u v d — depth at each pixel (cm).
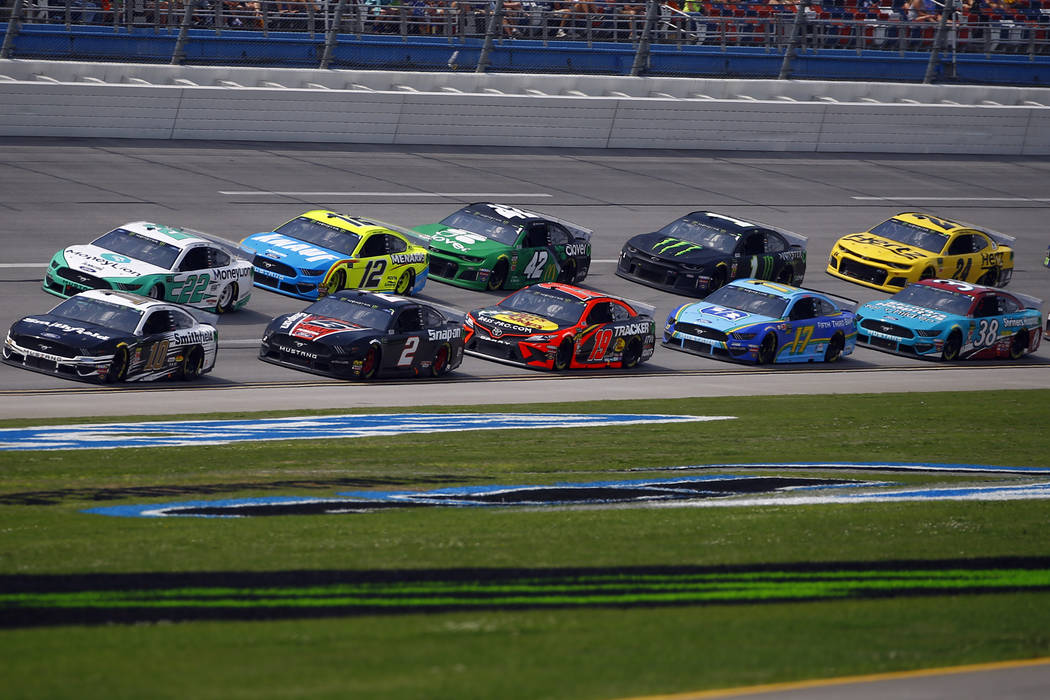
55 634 3039
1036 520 5200
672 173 15462
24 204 11006
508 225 11150
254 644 3019
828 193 15588
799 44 18288
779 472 5941
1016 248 14562
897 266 12306
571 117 15938
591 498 5159
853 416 7712
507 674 2834
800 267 12206
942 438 7188
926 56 19375
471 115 15375
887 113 17962
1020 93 19275
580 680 2797
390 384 8069
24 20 13362
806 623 3459
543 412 7288
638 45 17350
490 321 9125
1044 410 8412
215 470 5272
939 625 3509
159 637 3048
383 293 8688
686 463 6047
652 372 9238
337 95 14562
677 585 3834
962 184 17012
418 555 4019
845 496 5453
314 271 9775
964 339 10750
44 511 4388
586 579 3834
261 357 8319
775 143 17288
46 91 12988
